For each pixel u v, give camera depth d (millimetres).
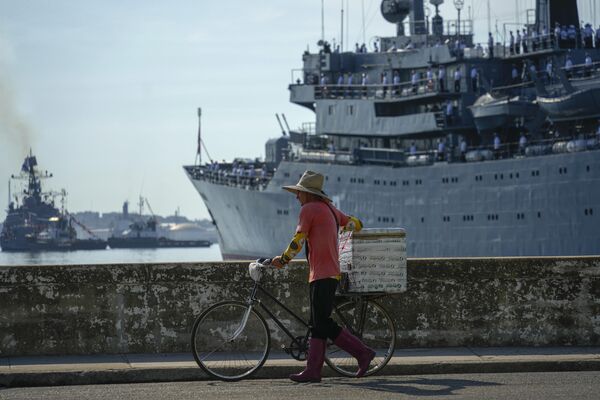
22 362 15359
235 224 98000
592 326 16875
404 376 14742
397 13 90750
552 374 14742
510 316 16797
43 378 14219
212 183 100250
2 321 15969
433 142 80375
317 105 87500
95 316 16156
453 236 74562
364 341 16328
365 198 81250
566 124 70750
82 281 16172
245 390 13430
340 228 15000
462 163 73812
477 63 77562
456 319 16734
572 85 71375
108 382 14359
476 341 16750
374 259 14633
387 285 14617
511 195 70500
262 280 16312
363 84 83625
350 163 83188
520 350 16344
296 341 14328
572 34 74438
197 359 14461
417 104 81562
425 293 16672
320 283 14055
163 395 13016
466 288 16766
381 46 89688
